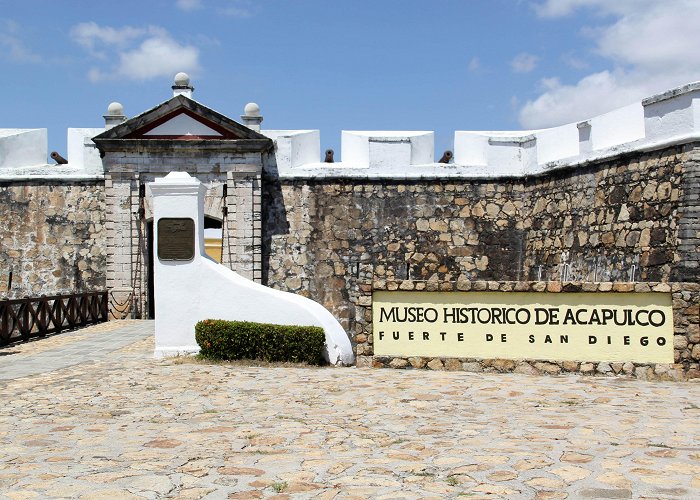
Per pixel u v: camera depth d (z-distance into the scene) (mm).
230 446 7016
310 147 23594
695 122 15055
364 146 23172
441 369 11516
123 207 22703
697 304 10703
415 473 6047
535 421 7844
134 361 12984
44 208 23141
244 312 13289
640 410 8352
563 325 11141
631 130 17469
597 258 18219
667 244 15586
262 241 22969
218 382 10641
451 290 11523
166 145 22516
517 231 22641
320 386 10188
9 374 11633
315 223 23000
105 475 6117
